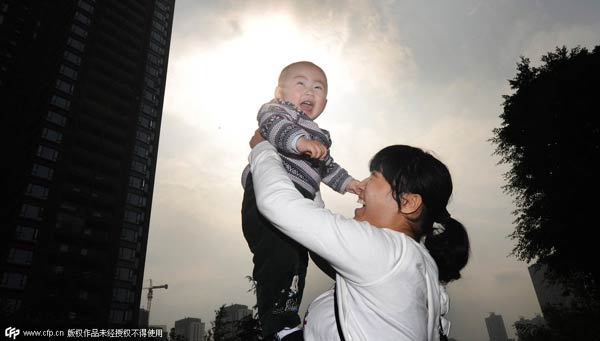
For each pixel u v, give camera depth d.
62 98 56.03
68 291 47.72
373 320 1.00
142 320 94.50
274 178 1.17
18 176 49.50
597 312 15.66
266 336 1.22
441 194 1.27
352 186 1.81
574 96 19.34
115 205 56.34
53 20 60.09
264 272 1.31
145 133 66.25
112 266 52.88
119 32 66.25
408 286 1.03
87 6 63.75
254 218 1.38
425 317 1.07
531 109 21.02
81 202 53.00
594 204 17.47
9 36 55.00
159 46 74.94
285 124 1.46
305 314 1.25
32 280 45.47
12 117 51.91
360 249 0.99
